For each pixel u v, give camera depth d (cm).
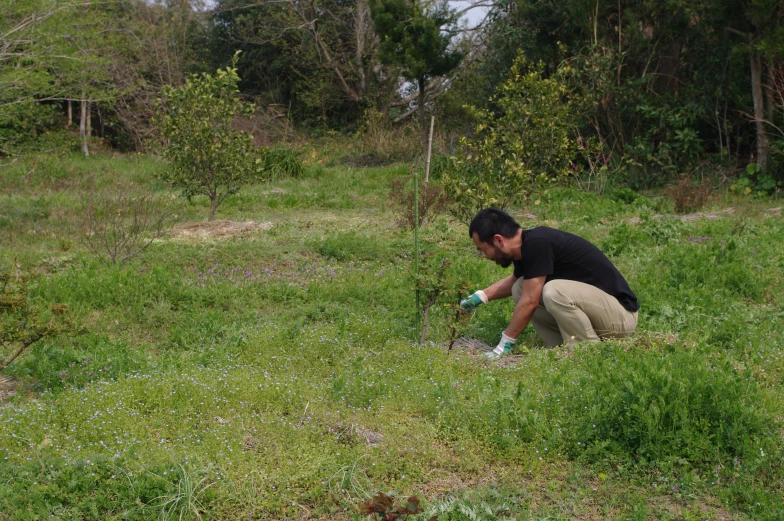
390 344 559
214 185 1091
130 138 2305
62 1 1280
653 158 1406
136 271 808
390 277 766
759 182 1327
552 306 540
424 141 1825
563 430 414
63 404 444
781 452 391
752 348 548
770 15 1260
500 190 967
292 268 820
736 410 403
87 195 1263
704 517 352
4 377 523
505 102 1203
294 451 398
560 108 1176
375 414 449
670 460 388
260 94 2686
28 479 356
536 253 536
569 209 1166
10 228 1059
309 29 2467
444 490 378
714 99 1437
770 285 728
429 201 1042
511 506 363
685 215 1141
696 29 1441
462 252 895
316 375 514
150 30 2367
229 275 784
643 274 750
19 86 1251
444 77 2262
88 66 1396
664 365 452
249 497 359
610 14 1518
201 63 2594
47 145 1823
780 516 342
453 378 484
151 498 354
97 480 362
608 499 368
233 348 560
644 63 1526
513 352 560
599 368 483
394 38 1834
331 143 2250
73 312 657
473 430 423
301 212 1218
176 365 527
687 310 638
